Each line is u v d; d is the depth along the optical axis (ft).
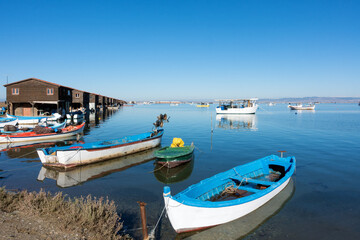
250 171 38.68
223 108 218.18
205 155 59.16
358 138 83.56
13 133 77.82
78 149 46.65
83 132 97.81
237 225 25.79
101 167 48.01
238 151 63.46
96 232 20.52
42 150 46.03
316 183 38.73
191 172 45.70
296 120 158.40
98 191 35.68
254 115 210.59
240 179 33.76
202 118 176.14
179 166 48.88
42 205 23.71
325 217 27.78
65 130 86.33
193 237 23.63
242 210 26.73
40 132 78.43
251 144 73.26
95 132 98.27
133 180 40.91
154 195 34.30
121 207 29.99
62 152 44.93
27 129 82.94
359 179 40.70
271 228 25.35
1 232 18.66
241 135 91.61
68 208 23.58
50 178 41.22
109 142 59.67
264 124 132.67
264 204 30.12
